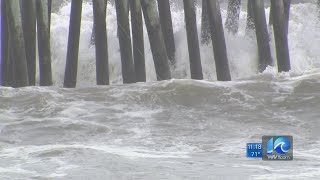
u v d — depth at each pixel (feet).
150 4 172.86
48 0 185.16
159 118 136.98
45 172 89.40
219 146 114.32
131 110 143.13
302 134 123.65
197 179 84.89
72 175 87.35
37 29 177.88
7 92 156.46
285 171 90.12
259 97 147.54
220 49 180.45
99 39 173.68
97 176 86.79
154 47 174.40
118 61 214.90
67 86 178.70
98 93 155.63
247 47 209.97
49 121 135.54
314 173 88.53
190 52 185.26
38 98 151.12
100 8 172.86
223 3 232.94
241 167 93.61
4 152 107.55
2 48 177.78
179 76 200.85
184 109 143.13
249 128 128.77
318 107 140.46
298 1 244.22
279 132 125.18
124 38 174.29
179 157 103.35
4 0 176.04
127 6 174.09
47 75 177.47
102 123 133.49
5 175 87.20
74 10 176.35
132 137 122.52
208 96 148.66
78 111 142.31
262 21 188.03
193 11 184.14
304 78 158.40
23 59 169.68
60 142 119.14
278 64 184.75
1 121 136.15
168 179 84.94
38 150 108.88
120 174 88.22
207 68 205.67
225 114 138.72
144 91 153.58
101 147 112.37
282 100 145.07
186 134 124.88
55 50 227.61
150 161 98.73
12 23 167.73
